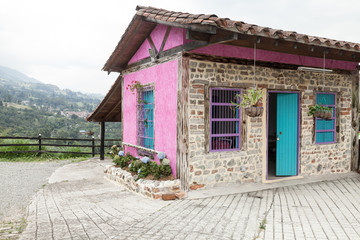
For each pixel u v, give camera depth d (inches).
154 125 270.5
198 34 190.1
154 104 270.5
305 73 281.6
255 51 254.2
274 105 414.9
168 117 247.1
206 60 233.9
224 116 248.2
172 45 241.8
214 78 237.8
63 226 168.1
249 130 255.0
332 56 276.4
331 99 304.5
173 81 239.6
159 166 238.5
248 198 218.4
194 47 212.2
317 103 294.8
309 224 162.1
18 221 186.1
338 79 302.8
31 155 488.7
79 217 185.0
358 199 214.5
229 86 243.6
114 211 196.5
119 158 312.5
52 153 504.7
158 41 265.4
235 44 231.5
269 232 150.1
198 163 232.7
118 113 432.5
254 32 179.3
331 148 300.5
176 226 160.4
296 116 281.0
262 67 258.8
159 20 225.8
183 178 226.7
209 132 237.1
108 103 394.6
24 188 279.7
